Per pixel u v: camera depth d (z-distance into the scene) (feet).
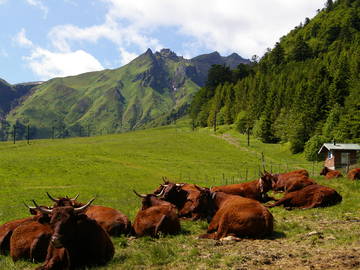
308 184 56.75
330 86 361.51
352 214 43.06
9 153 270.46
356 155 196.24
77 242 27.22
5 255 34.27
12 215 71.61
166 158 267.59
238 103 543.39
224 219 34.12
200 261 27.35
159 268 26.78
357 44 581.94
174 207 42.37
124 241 35.12
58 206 28.60
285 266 24.22
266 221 32.96
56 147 307.99
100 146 319.68
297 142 306.14
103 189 141.49
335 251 26.68
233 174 199.41
